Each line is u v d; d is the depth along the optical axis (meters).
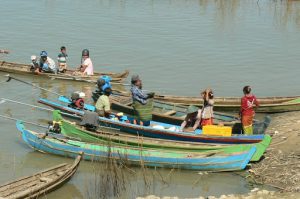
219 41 43.16
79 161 19.02
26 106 26.59
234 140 20.52
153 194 17.59
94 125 21.11
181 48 40.03
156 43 41.34
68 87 30.36
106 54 37.41
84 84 30.94
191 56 37.72
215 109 26.66
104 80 25.88
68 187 17.98
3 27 45.28
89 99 28.23
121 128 21.72
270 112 26.39
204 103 21.70
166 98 26.75
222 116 23.53
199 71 34.00
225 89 30.64
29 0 60.78
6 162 20.11
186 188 18.08
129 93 27.06
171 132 20.97
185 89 30.33
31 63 33.84
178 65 35.22
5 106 26.55
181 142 20.06
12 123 24.12
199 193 17.72
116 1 62.88
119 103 24.58
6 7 55.72
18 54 36.47
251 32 47.72
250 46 41.88
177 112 24.48
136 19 51.59
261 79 32.81
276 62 37.03
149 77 32.41
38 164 19.98
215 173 19.22
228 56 38.28
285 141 21.53
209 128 20.81
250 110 21.22
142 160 18.88
